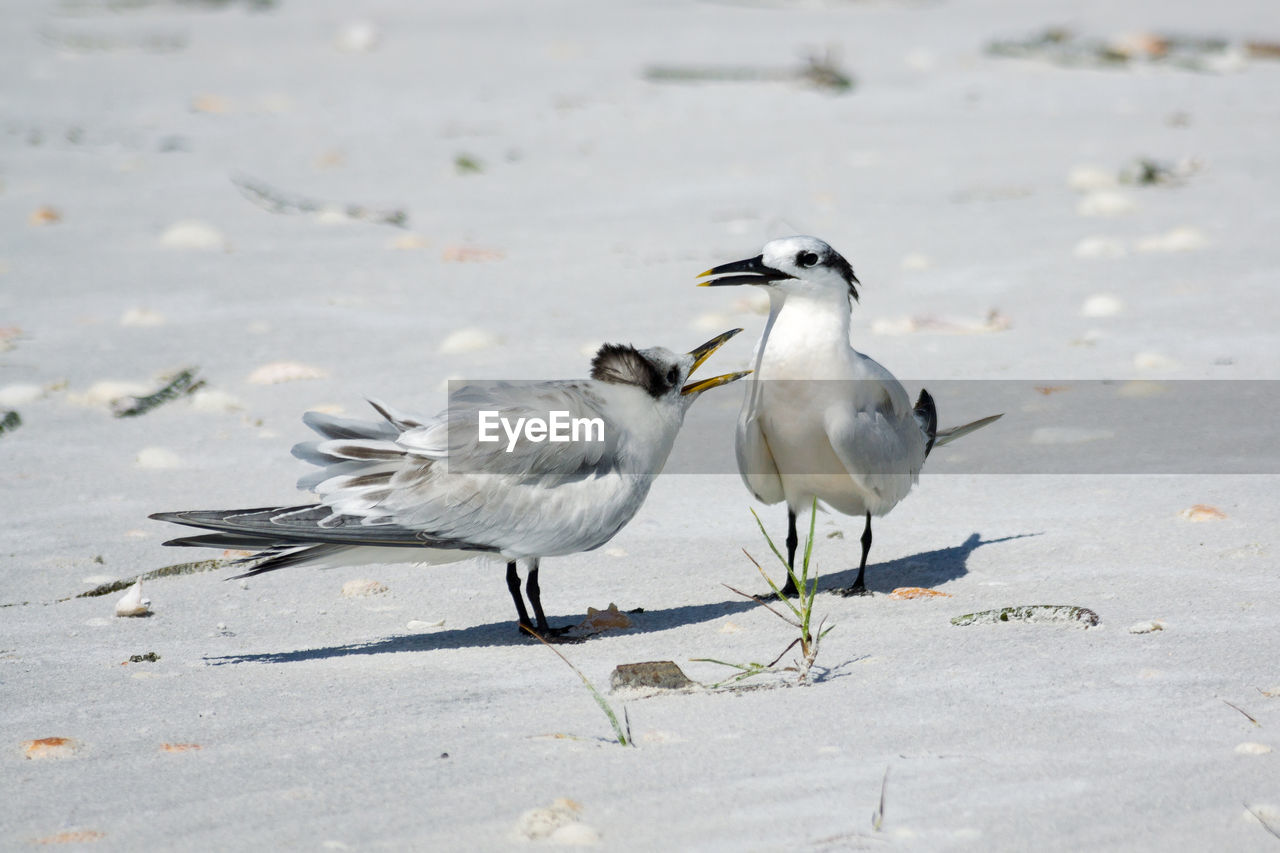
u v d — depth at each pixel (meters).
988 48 35.47
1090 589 9.38
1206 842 5.66
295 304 17.59
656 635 9.05
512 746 6.92
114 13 41.94
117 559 10.82
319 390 14.59
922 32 39.12
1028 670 7.79
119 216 21.84
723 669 8.20
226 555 10.95
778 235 20.19
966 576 9.98
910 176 23.50
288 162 25.45
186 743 7.20
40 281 18.59
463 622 9.64
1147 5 44.31
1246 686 7.38
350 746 7.04
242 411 14.18
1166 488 11.44
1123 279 17.50
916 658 8.12
